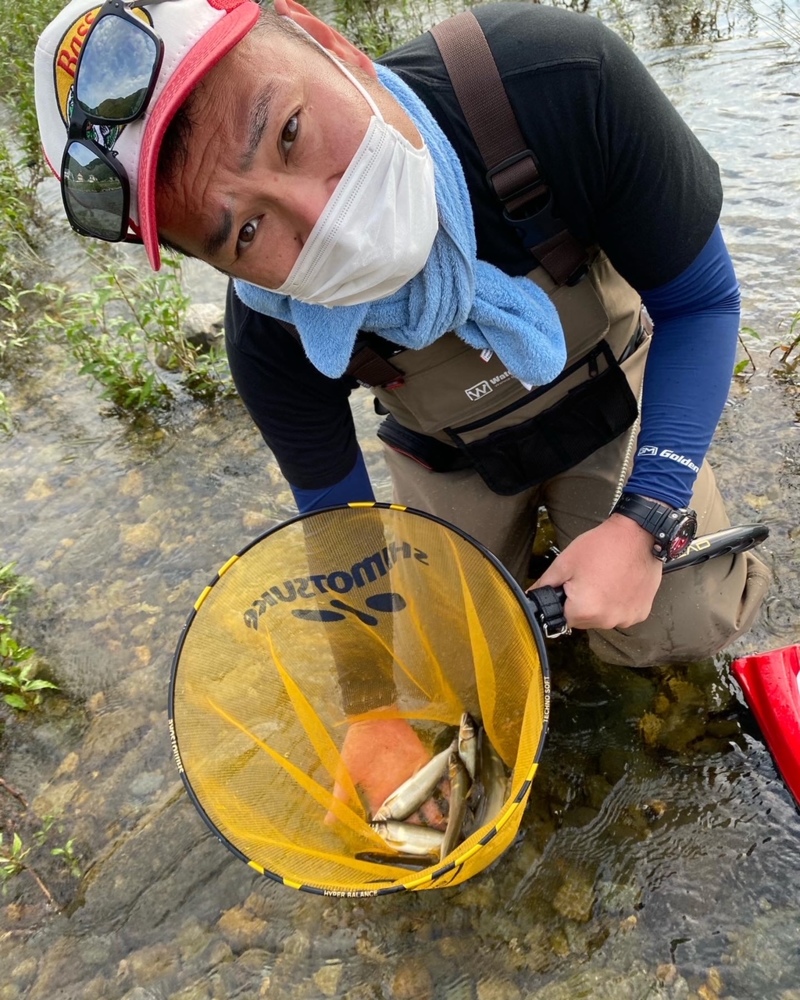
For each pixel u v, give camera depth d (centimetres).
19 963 157
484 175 113
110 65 85
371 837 146
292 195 94
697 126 337
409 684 163
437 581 144
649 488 134
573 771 165
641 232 121
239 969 151
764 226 284
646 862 151
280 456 154
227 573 131
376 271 104
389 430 177
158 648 210
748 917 142
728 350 136
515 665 132
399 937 150
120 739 191
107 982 152
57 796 182
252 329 133
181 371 299
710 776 159
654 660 170
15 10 611
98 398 293
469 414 149
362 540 141
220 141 88
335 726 166
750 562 174
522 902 150
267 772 140
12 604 229
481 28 112
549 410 152
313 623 151
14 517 257
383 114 99
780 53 372
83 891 165
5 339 339
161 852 168
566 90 109
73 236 402
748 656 167
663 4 437
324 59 97
